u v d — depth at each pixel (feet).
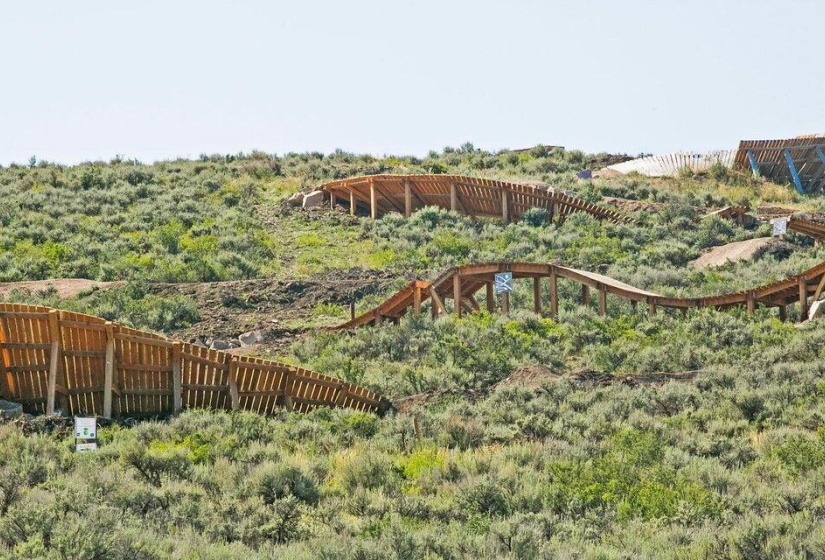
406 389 251.39
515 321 306.76
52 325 198.59
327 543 121.49
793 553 118.32
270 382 221.46
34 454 161.38
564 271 324.60
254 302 357.20
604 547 127.75
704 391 233.14
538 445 183.83
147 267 398.42
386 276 394.32
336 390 227.40
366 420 205.77
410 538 121.60
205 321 335.67
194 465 163.84
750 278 386.11
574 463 165.99
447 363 269.03
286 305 358.23
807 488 153.99
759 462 173.99
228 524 130.72
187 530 127.65
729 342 291.79
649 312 322.14
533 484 157.28
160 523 129.70
